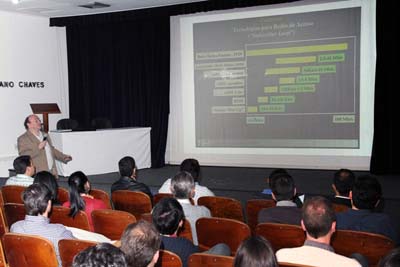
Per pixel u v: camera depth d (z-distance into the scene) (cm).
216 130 824
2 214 320
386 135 700
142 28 874
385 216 267
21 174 419
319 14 730
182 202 304
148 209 361
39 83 875
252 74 786
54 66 908
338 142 732
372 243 232
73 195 297
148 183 688
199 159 844
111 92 917
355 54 712
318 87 739
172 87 865
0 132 802
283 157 771
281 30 758
